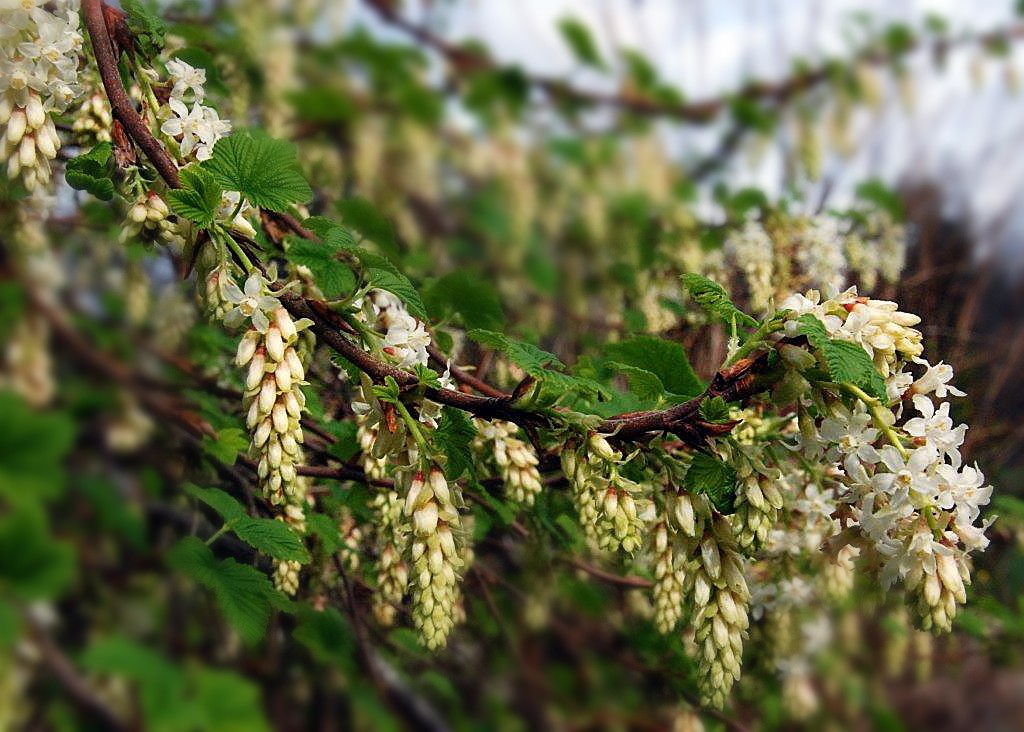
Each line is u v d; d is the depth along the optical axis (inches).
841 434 15.5
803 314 14.9
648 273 40.3
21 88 16.7
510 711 34.3
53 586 16.3
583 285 40.6
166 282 27.2
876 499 16.3
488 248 38.6
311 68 32.2
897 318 15.2
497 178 37.3
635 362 20.0
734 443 15.6
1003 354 47.9
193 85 17.9
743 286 42.5
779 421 16.1
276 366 15.2
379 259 17.0
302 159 32.3
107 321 25.7
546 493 26.6
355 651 25.3
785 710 36.7
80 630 21.6
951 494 15.9
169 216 17.0
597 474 16.0
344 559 27.5
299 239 18.3
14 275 21.8
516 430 21.5
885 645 40.7
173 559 19.5
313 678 25.6
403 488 15.8
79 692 18.2
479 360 27.9
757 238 40.4
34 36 16.7
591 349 39.2
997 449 48.7
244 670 24.4
